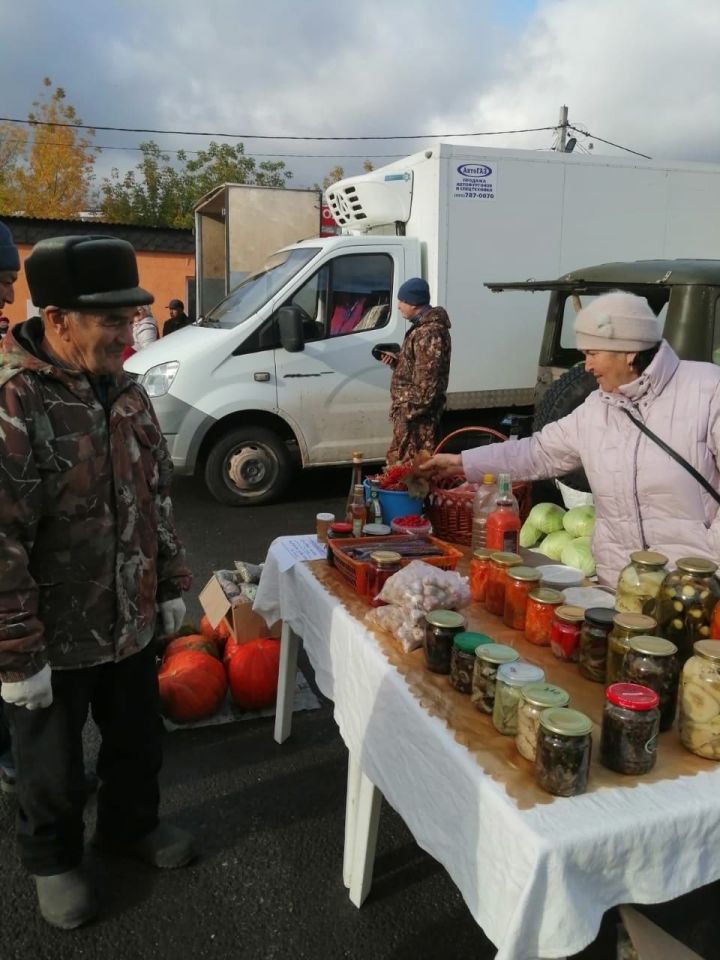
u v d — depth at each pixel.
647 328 2.19
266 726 3.35
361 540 2.64
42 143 27.92
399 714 1.87
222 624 3.66
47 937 2.24
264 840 2.66
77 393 1.98
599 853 1.36
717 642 1.65
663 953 1.60
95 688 2.36
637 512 2.35
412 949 2.22
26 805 2.17
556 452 2.61
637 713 1.52
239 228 9.03
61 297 1.88
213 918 2.32
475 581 2.39
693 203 7.28
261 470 6.70
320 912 2.35
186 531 6.05
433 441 5.62
